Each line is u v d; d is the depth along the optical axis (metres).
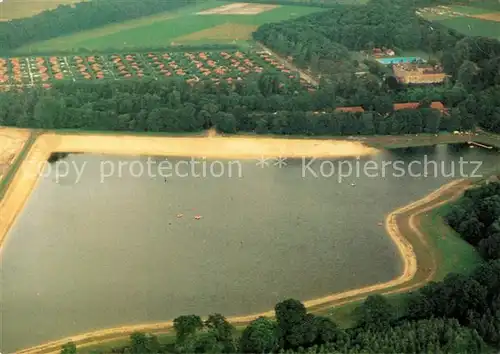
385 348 196.12
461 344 198.00
